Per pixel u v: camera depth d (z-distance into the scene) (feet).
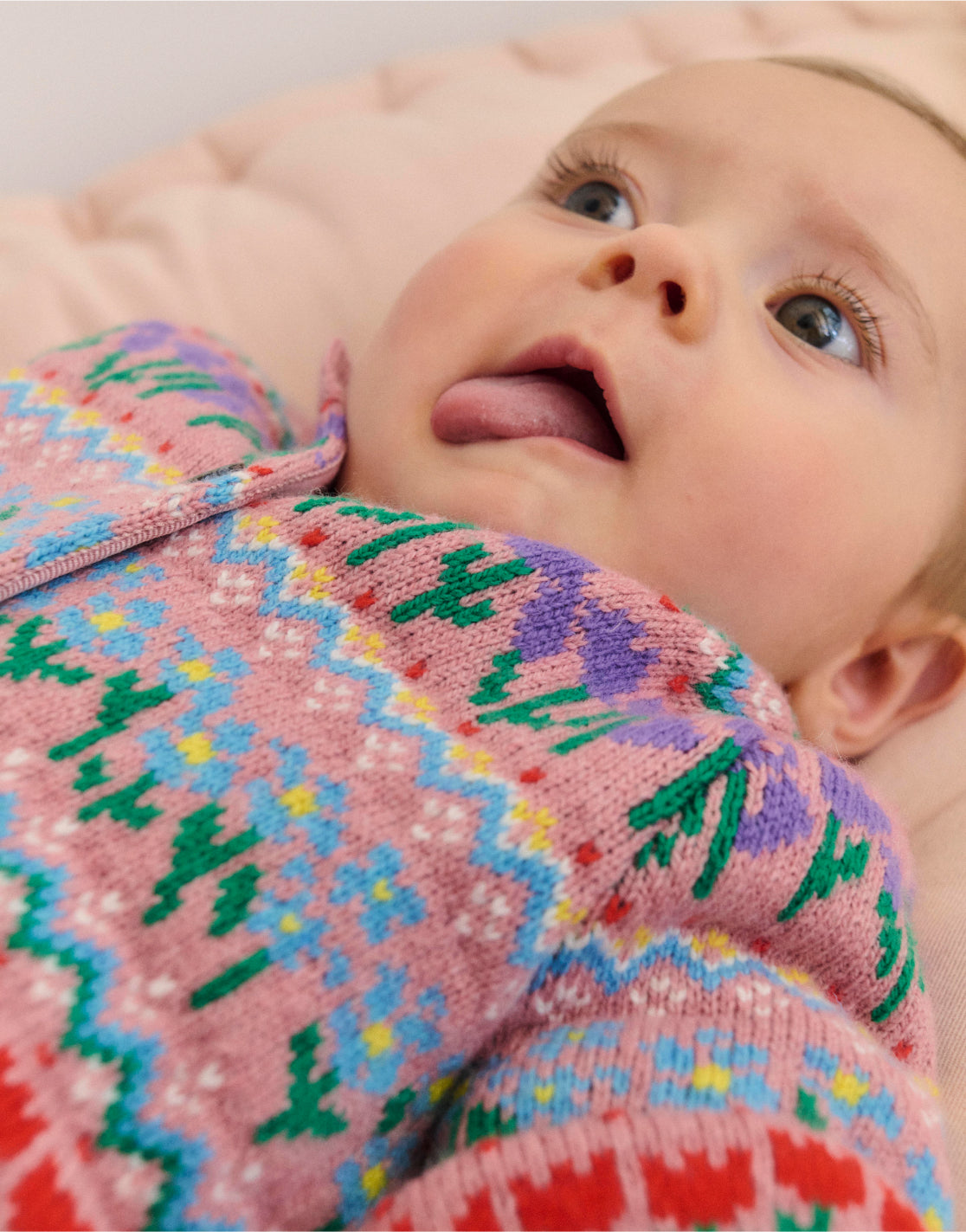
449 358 1.83
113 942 1.11
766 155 1.84
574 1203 1.01
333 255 2.87
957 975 1.76
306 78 3.47
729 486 1.66
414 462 1.81
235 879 1.17
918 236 1.80
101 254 2.93
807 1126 1.10
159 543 1.55
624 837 1.21
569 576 1.51
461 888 1.19
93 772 1.22
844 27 3.21
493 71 3.31
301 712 1.34
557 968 1.27
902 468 1.84
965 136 2.01
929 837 2.06
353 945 1.17
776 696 1.57
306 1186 1.15
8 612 1.40
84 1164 1.01
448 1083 1.27
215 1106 1.09
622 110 2.10
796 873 1.30
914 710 2.29
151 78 3.30
